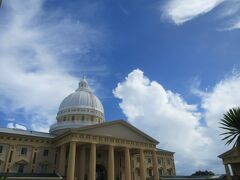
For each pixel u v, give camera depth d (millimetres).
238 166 83438
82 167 64688
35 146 68750
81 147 68875
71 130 62062
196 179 85750
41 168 67688
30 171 65500
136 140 73750
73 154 59781
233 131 23547
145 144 75375
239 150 23000
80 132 63250
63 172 61812
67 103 95062
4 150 64562
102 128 68688
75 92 99750
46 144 70562
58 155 70188
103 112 99750
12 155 64812
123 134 72125
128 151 70312
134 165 88875
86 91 102000
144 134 76188
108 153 72062
